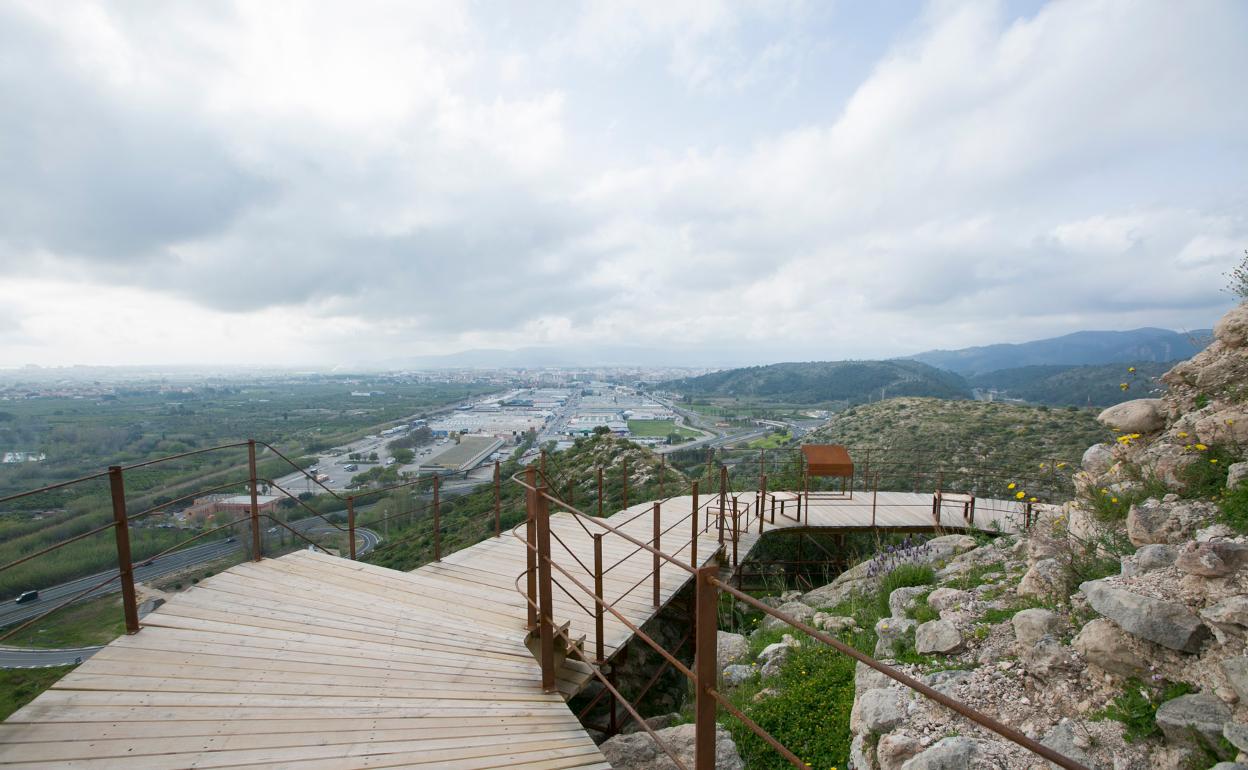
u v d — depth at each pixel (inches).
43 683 314.8
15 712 117.6
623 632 198.4
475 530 638.5
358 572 215.0
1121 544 162.2
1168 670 113.6
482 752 110.8
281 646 152.7
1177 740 102.2
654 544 237.6
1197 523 145.7
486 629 173.9
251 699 126.4
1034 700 127.2
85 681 130.6
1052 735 114.9
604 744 161.0
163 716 118.3
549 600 136.8
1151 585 123.8
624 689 301.7
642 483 780.6
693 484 277.7
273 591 190.9
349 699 128.6
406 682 137.9
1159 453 177.8
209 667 139.7
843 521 437.4
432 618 179.0
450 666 147.6
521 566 262.2
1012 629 152.7
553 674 137.0
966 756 113.2
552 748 113.3
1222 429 161.8
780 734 165.2
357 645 155.9
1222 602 107.7
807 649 215.2
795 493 542.6
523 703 131.3
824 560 484.4
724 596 360.5
